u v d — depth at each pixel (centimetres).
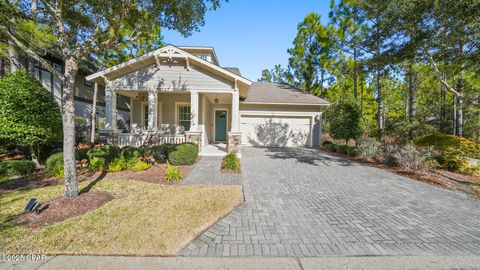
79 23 505
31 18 463
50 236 293
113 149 773
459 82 1041
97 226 321
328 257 264
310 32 1889
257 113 1363
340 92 1978
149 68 940
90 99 1544
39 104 670
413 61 779
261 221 356
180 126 1240
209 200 435
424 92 1847
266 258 260
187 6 522
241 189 514
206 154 933
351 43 1246
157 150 793
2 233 297
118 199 431
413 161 726
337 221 362
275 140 1380
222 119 1389
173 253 265
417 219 375
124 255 260
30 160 718
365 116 1920
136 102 1222
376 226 346
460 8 572
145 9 487
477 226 352
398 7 711
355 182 598
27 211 360
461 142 753
